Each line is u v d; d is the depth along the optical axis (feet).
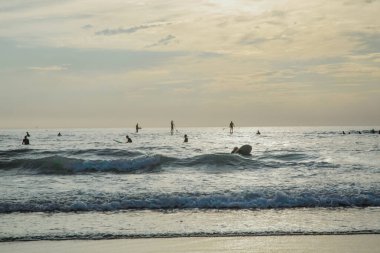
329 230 51.55
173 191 77.51
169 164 124.67
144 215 60.95
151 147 205.05
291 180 94.22
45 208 64.90
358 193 73.56
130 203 67.05
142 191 78.13
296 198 69.26
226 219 58.13
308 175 103.50
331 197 70.33
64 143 258.37
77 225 54.49
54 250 43.32
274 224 55.01
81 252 42.63
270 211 63.62
